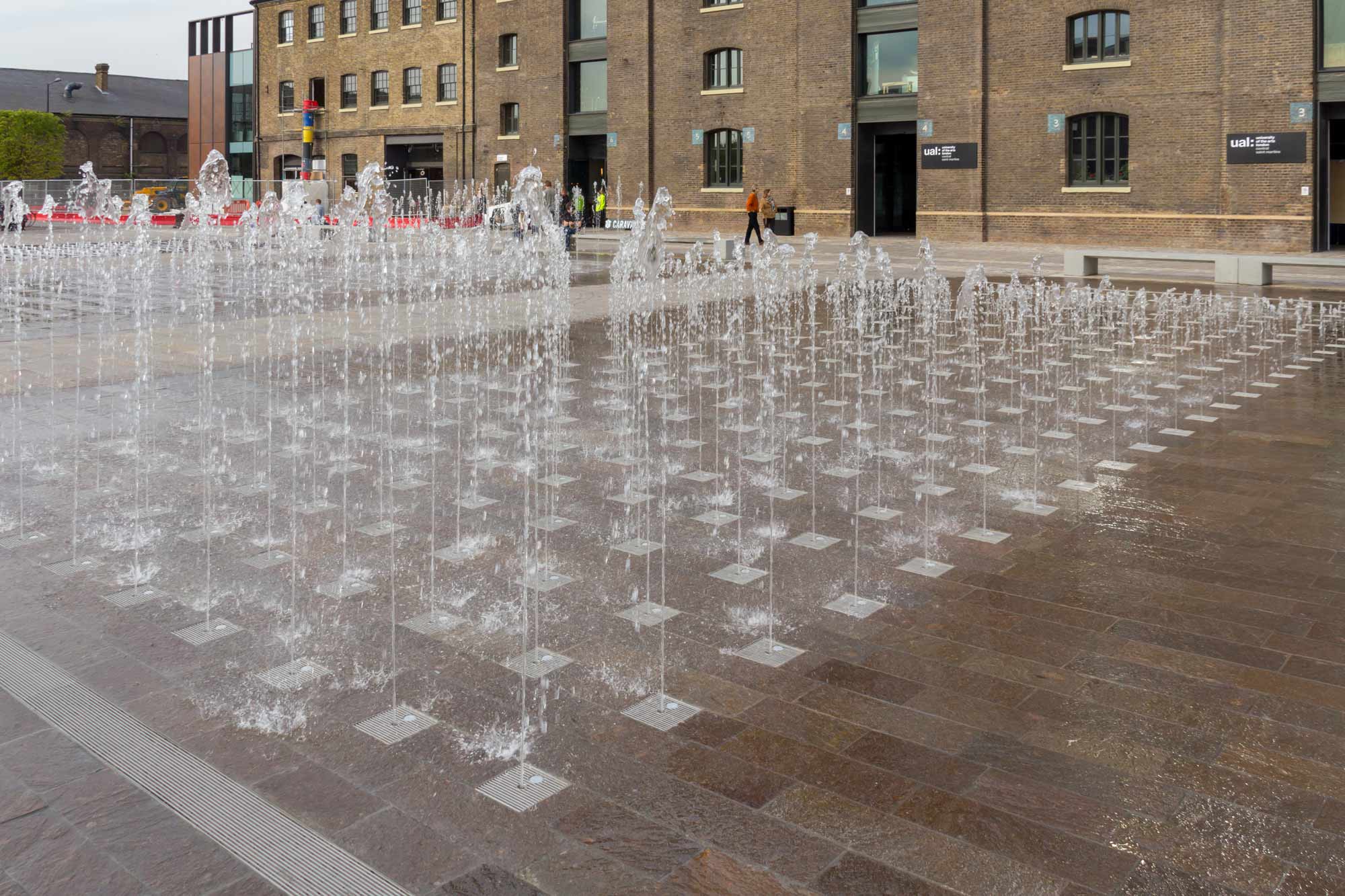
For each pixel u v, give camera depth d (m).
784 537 6.59
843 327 15.98
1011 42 31.72
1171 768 3.95
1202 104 28.77
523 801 3.75
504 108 44.78
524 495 7.46
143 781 3.87
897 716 4.36
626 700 4.50
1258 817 3.64
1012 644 5.03
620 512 7.07
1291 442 8.92
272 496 7.39
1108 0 29.92
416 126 47.53
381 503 7.24
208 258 31.44
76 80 88.50
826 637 5.13
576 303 19.25
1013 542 6.46
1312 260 20.88
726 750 4.10
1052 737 4.18
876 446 8.88
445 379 11.73
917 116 33.72
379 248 35.75
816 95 35.88
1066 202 31.34
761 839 3.54
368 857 3.44
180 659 4.88
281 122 53.12
